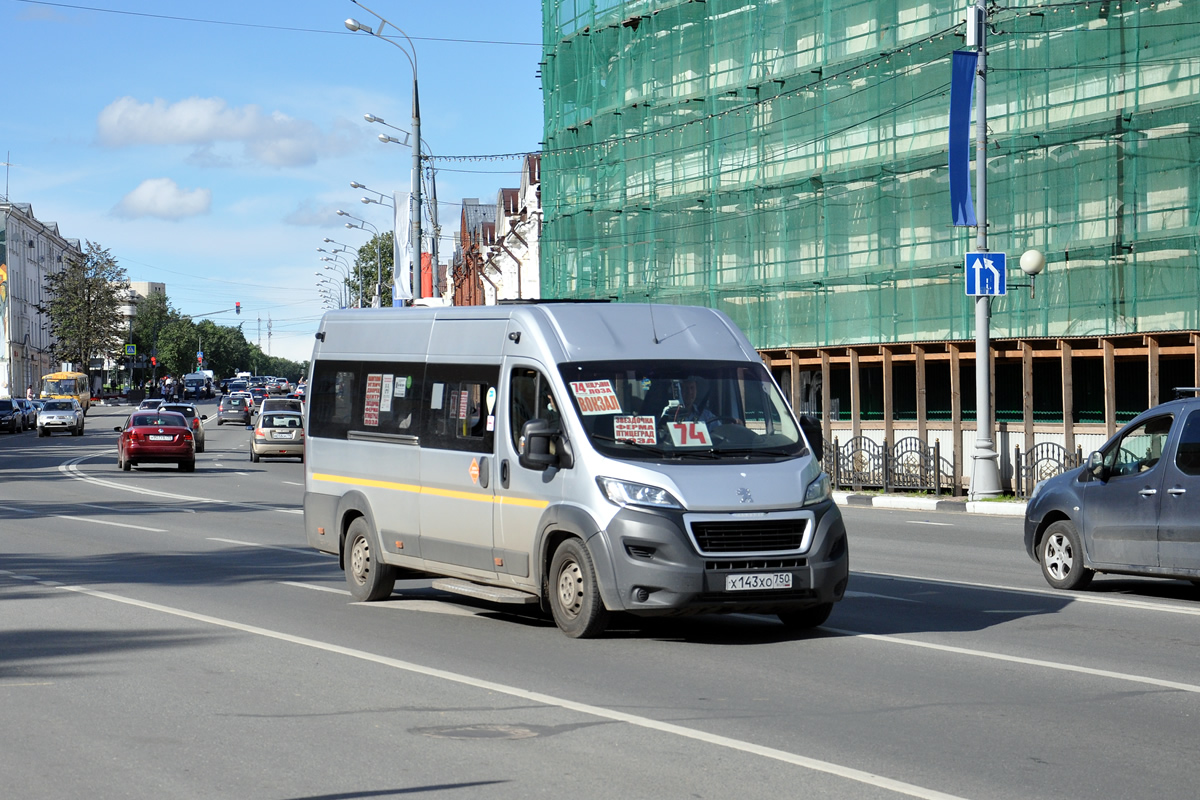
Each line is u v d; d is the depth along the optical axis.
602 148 45.75
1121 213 29.05
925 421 29.61
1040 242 30.77
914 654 9.84
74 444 58.97
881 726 7.53
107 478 34.56
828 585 10.23
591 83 46.75
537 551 10.73
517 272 70.25
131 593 13.34
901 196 34.56
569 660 9.63
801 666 9.38
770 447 10.61
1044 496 13.85
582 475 10.30
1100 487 13.12
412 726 7.57
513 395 11.16
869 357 31.45
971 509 25.44
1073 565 13.34
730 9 40.44
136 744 7.20
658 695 8.40
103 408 122.62
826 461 32.38
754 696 8.36
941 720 7.68
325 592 13.54
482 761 6.78
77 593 13.31
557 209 49.25
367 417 13.03
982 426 26.25
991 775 6.48
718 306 40.44
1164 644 10.26
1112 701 8.19
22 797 6.20
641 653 9.92
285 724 7.64
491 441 11.31
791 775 6.48
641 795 6.16
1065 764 6.70
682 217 42.09
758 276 39.03
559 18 48.97
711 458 10.37
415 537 12.18
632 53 44.34
